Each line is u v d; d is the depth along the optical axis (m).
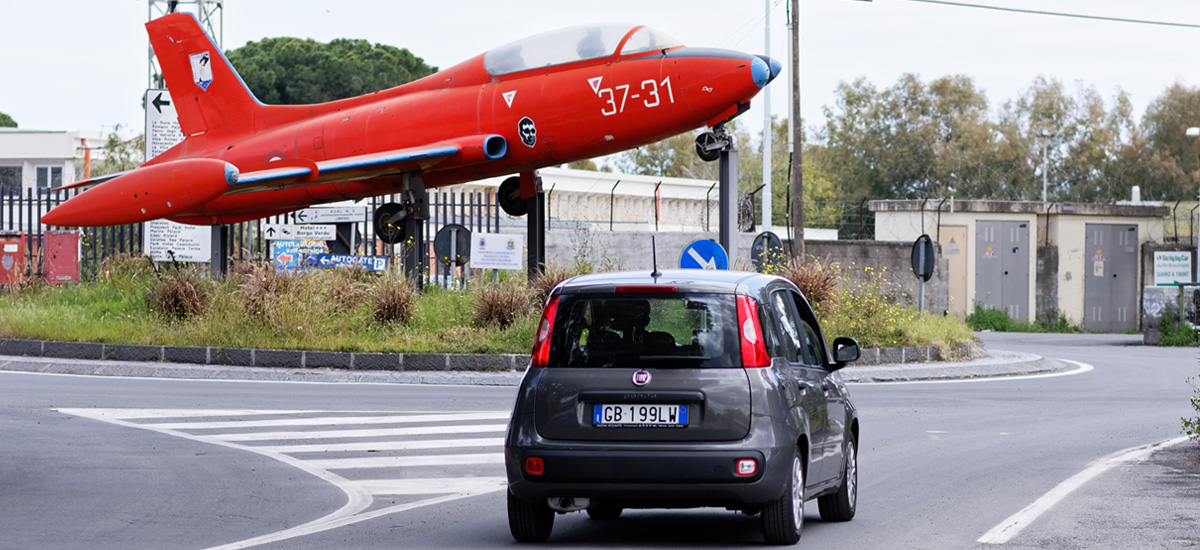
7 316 40.09
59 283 49.66
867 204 81.88
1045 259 81.06
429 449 21.84
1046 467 20.48
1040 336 67.81
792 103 58.75
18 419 24.94
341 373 33.84
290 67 139.62
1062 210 81.00
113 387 30.58
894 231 80.06
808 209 140.62
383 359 34.84
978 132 162.12
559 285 14.08
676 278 13.93
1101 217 82.31
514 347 35.84
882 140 167.50
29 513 15.88
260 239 53.47
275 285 38.53
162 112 56.09
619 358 13.48
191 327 37.47
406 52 151.62
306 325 36.84
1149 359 47.97
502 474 19.42
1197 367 43.72
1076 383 36.94
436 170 46.53
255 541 14.22
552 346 13.73
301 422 25.06
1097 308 82.12
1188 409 30.03
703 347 13.43
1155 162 157.00
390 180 48.97
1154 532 14.52
